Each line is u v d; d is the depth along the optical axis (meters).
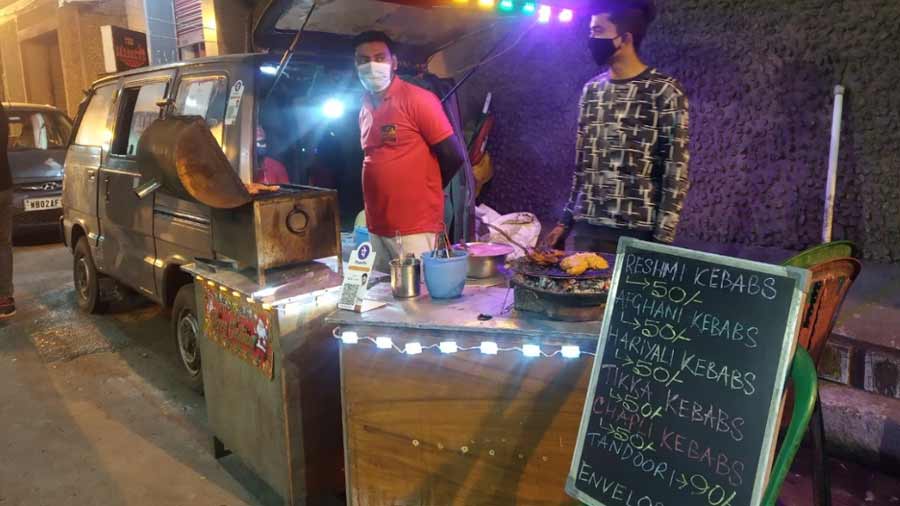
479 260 2.64
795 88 4.30
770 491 1.53
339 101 4.05
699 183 4.87
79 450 3.27
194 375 3.85
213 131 3.44
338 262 2.75
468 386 2.18
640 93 2.73
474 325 2.09
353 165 4.24
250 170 3.25
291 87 3.91
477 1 3.11
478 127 5.67
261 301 2.42
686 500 1.67
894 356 2.89
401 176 3.10
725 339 1.67
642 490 1.75
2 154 5.09
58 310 5.55
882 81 3.93
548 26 5.44
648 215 2.80
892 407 2.85
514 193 6.23
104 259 4.81
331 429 2.63
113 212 4.50
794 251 4.43
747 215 4.66
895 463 2.80
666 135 2.71
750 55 4.47
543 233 5.38
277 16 3.28
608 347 1.88
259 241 2.49
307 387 2.53
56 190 8.05
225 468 3.08
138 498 2.85
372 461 2.40
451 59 4.78
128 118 4.55
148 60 9.30
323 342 2.55
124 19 13.77
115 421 3.57
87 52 13.57
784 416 2.17
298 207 2.59
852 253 2.10
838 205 4.23
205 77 3.64
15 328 5.11
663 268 1.83
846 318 3.22
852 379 3.03
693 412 1.69
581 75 5.49
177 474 3.04
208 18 4.93
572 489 1.88
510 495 2.21
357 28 3.60
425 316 2.23
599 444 1.85
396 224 3.16
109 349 4.64
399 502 2.39
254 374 2.65
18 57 16.19
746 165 4.60
